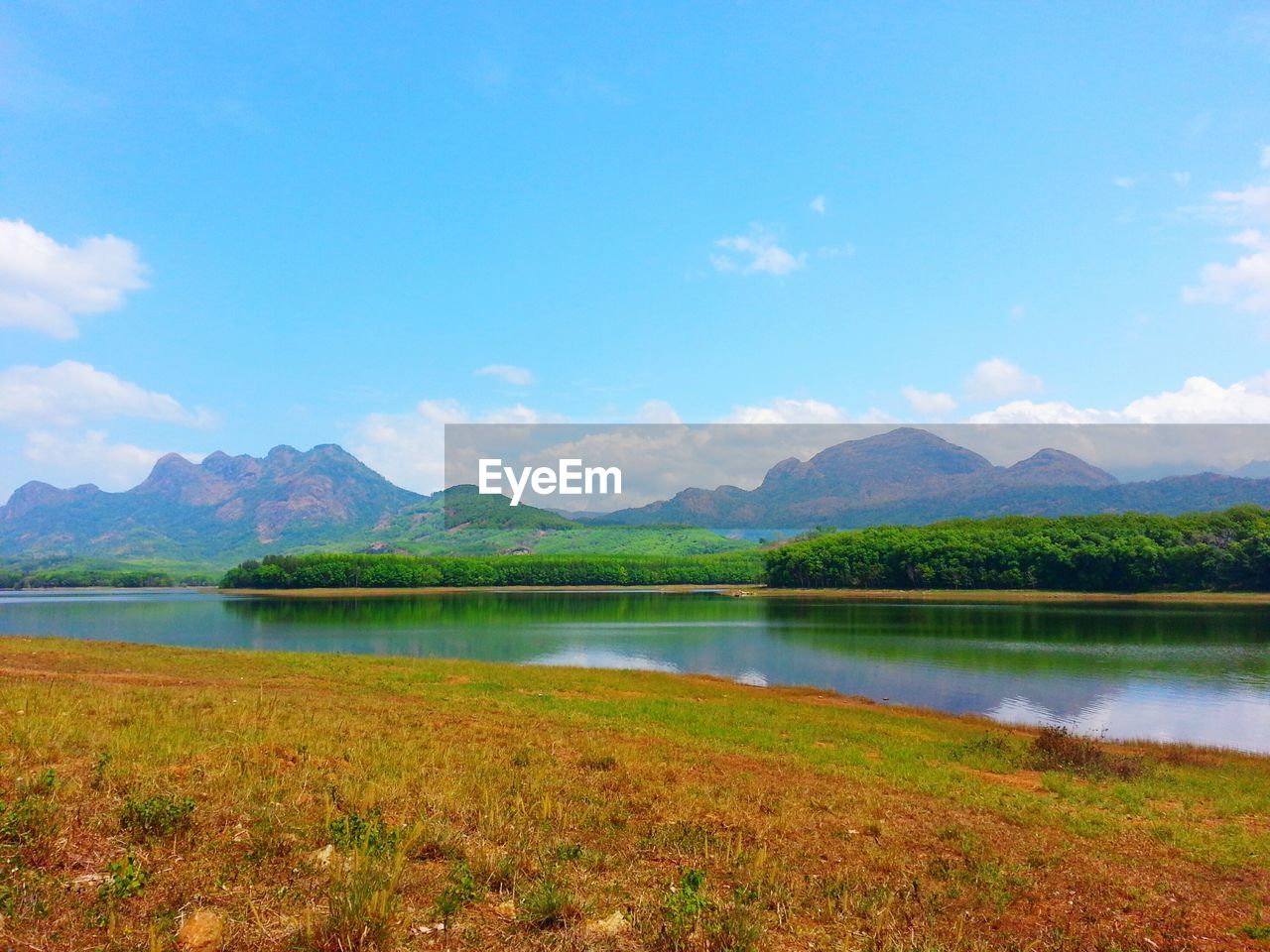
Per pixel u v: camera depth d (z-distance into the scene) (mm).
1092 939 8789
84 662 32000
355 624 91438
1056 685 46250
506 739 18719
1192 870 12383
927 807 15375
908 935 8312
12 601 155250
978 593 137250
